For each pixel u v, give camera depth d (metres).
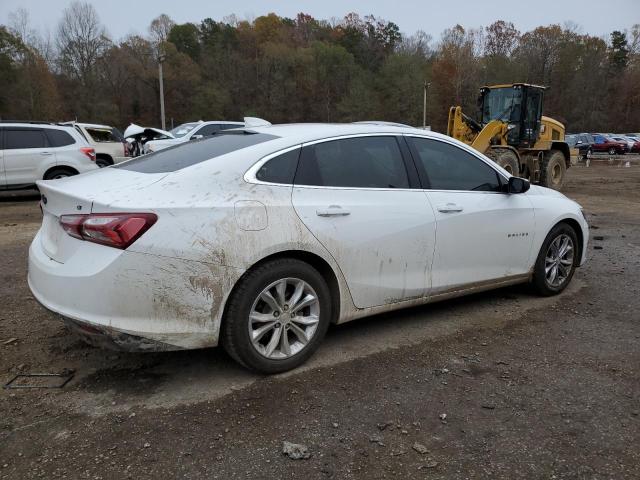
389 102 78.94
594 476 2.52
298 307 3.50
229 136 3.92
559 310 4.78
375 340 4.06
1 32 61.53
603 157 41.22
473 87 78.38
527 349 3.93
